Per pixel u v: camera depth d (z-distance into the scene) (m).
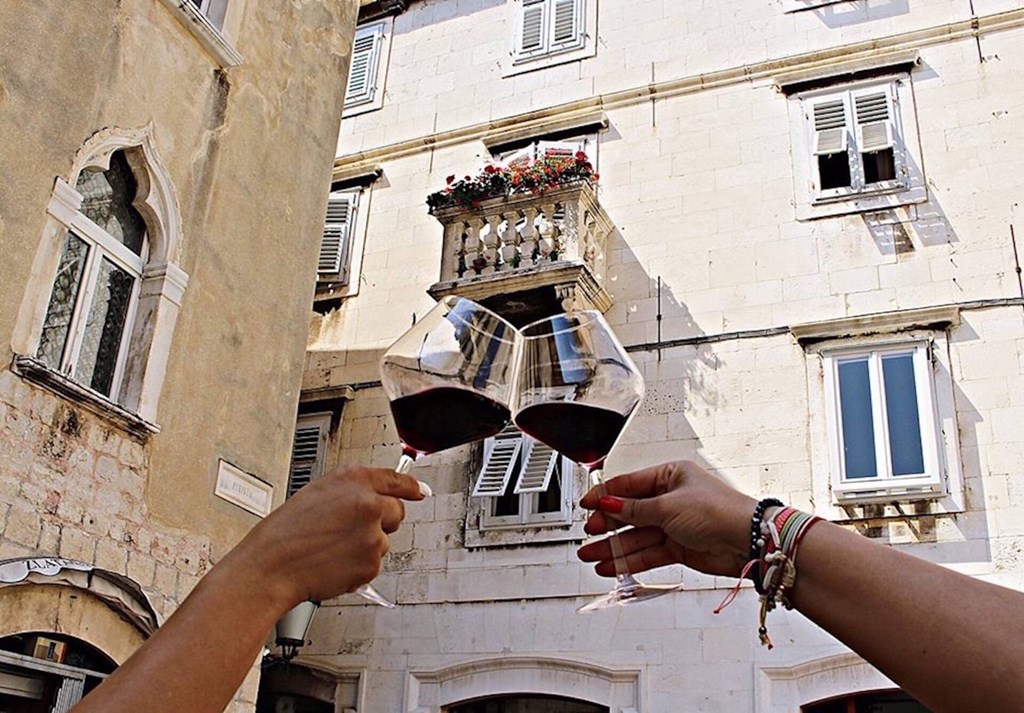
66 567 6.63
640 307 12.62
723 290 12.28
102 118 7.64
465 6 16.05
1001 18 12.33
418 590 12.24
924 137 12.11
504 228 12.91
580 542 11.66
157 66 8.29
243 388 8.80
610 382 2.31
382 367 2.28
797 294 11.90
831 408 11.07
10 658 6.41
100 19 7.73
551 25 15.12
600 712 11.25
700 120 13.43
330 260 14.95
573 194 12.52
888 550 1.27
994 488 10.19
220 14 9.12
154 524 7.59
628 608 11.18
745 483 11.19
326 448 13.66
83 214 7.58
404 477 1.38
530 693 11.23
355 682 12.08
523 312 12.69
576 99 14.39
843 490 10.62
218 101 9.00
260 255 9.27
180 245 8.23
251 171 9.30
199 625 1.19
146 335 7.82
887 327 11.17
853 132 12.43
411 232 14.72
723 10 13.98
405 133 15.52
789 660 10.30
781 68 13.24
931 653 1.13
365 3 16.75
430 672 11.73
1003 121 11.84
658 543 1.73
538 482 11.99
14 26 6.98
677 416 11.84
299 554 1.26
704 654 10.64
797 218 12.29
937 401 10.72
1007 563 9.87
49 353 7.14
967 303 11.04
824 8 13.37
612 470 11.85
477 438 2.31
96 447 7.15
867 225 11.91
